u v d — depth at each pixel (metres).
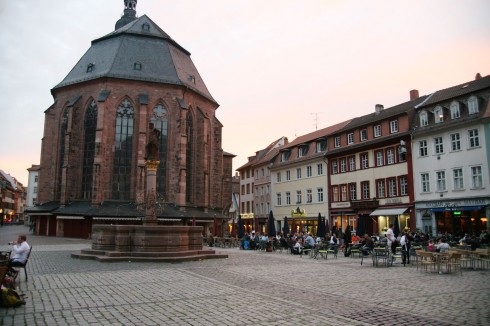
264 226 68.81
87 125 53.19
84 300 11.07
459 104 38.34
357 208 47.91
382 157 45.72
